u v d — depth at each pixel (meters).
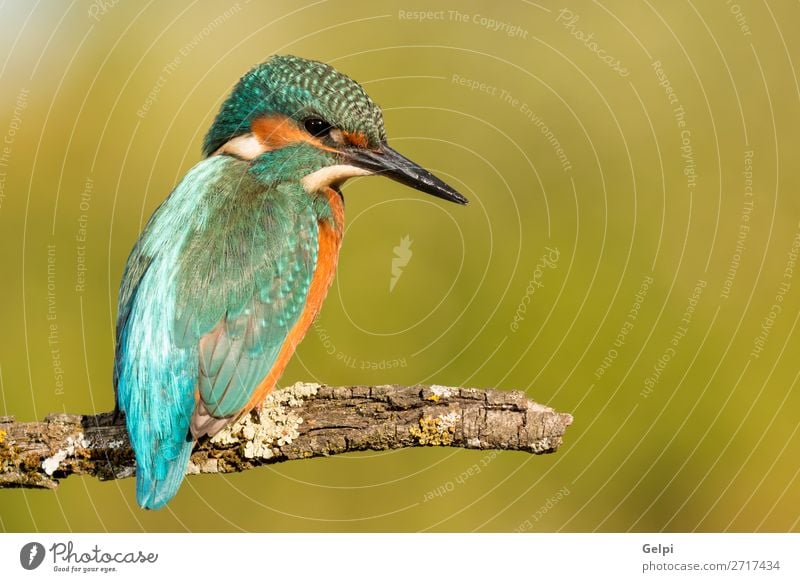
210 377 8.69
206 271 9.04
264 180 9.88
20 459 8.55
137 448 8.46
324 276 10.12
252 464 8.74
